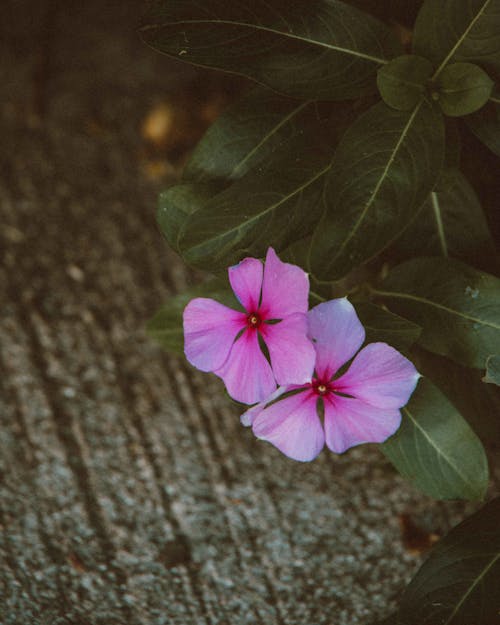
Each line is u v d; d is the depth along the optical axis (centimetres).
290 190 68
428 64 67
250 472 83
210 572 80
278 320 66
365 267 77
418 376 65
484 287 69
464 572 70
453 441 68
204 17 67
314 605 79
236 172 70
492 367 68
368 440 66
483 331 69
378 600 79
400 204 66
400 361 65
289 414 66
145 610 79
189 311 66
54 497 82
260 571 80
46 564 80
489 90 66
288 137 70
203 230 67
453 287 69
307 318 65
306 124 70
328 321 65
